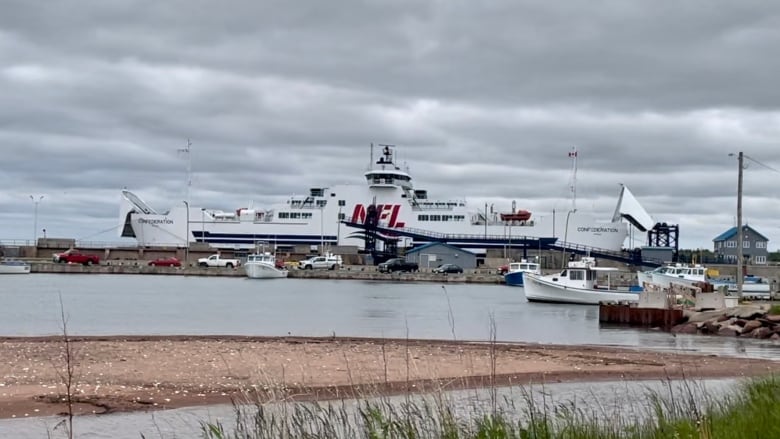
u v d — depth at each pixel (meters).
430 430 11.95
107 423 16.91
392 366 26.20
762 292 82.81
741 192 62.50
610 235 127.25
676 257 127.75
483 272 118.56
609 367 26.97
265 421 12.45
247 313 52.78
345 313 54.09
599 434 12.00
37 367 24.44
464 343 35.00
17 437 15.62
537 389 21.67
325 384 21.75
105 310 53.34
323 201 134.25
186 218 135.88
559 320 53.19
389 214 130.25
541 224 127.69
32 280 96.31
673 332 46.31
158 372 23.97
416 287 95.81
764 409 11.57
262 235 133.75
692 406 13.22
